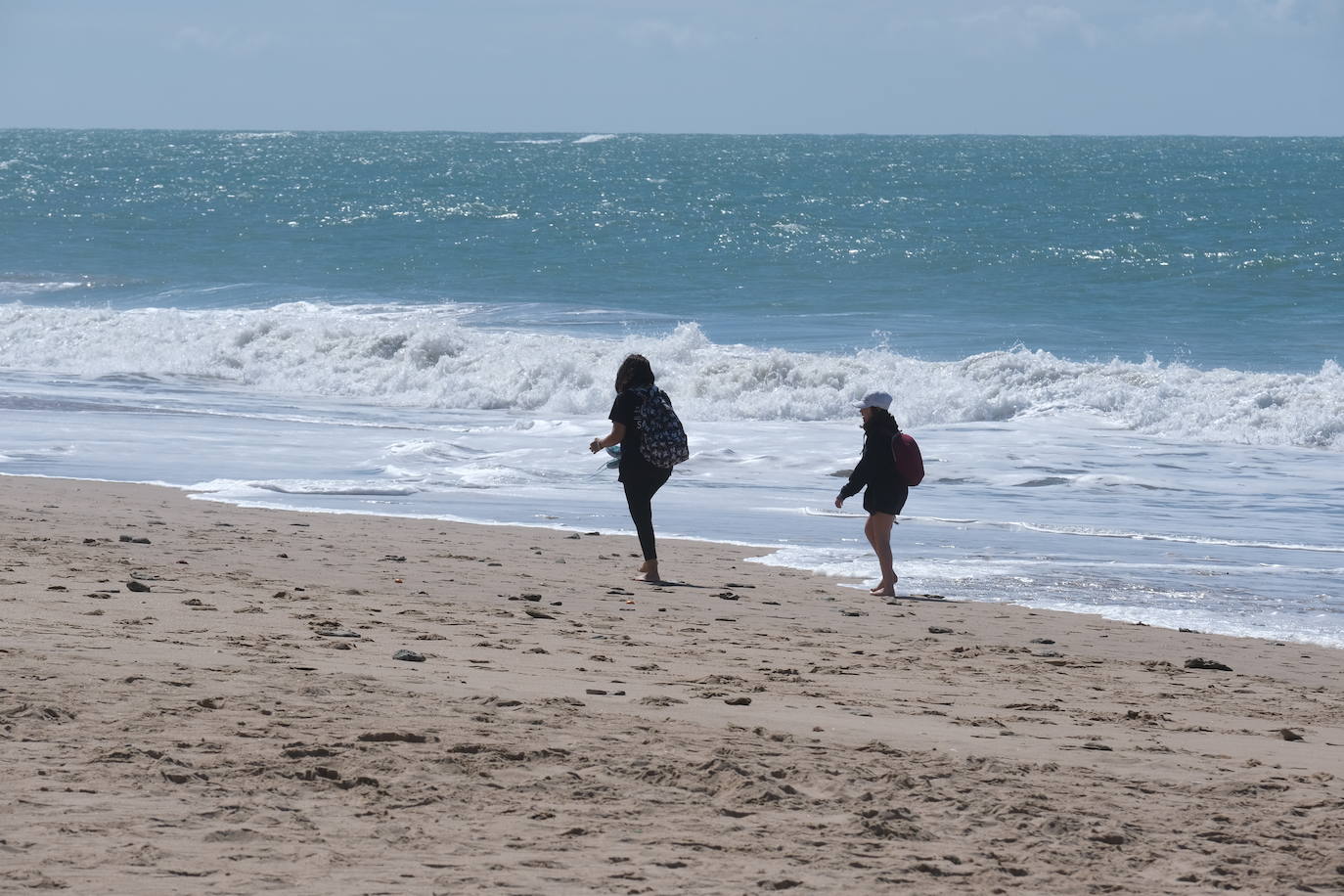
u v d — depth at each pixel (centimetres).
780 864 946
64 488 3594
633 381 2694
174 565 2469
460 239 14775
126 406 5703
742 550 3097
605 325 8762
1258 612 2523
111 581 2172
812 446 4647
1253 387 5428
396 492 3788
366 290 10944
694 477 4147
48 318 7894
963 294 10450
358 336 7088
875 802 1120
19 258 13162
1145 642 2266
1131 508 3712
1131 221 16975
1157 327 8631
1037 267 11944
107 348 7312
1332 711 1772
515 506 3619
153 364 7019
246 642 1670
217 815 960
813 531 3347
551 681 1597
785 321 9044
